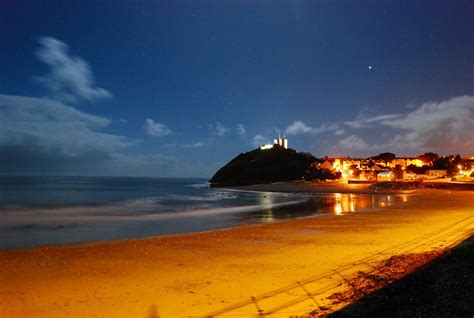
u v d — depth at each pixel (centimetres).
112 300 1042
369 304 912
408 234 2205
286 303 979
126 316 917
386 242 1942
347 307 904
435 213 3528
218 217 3612
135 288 1156
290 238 2133
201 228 2805
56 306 996
